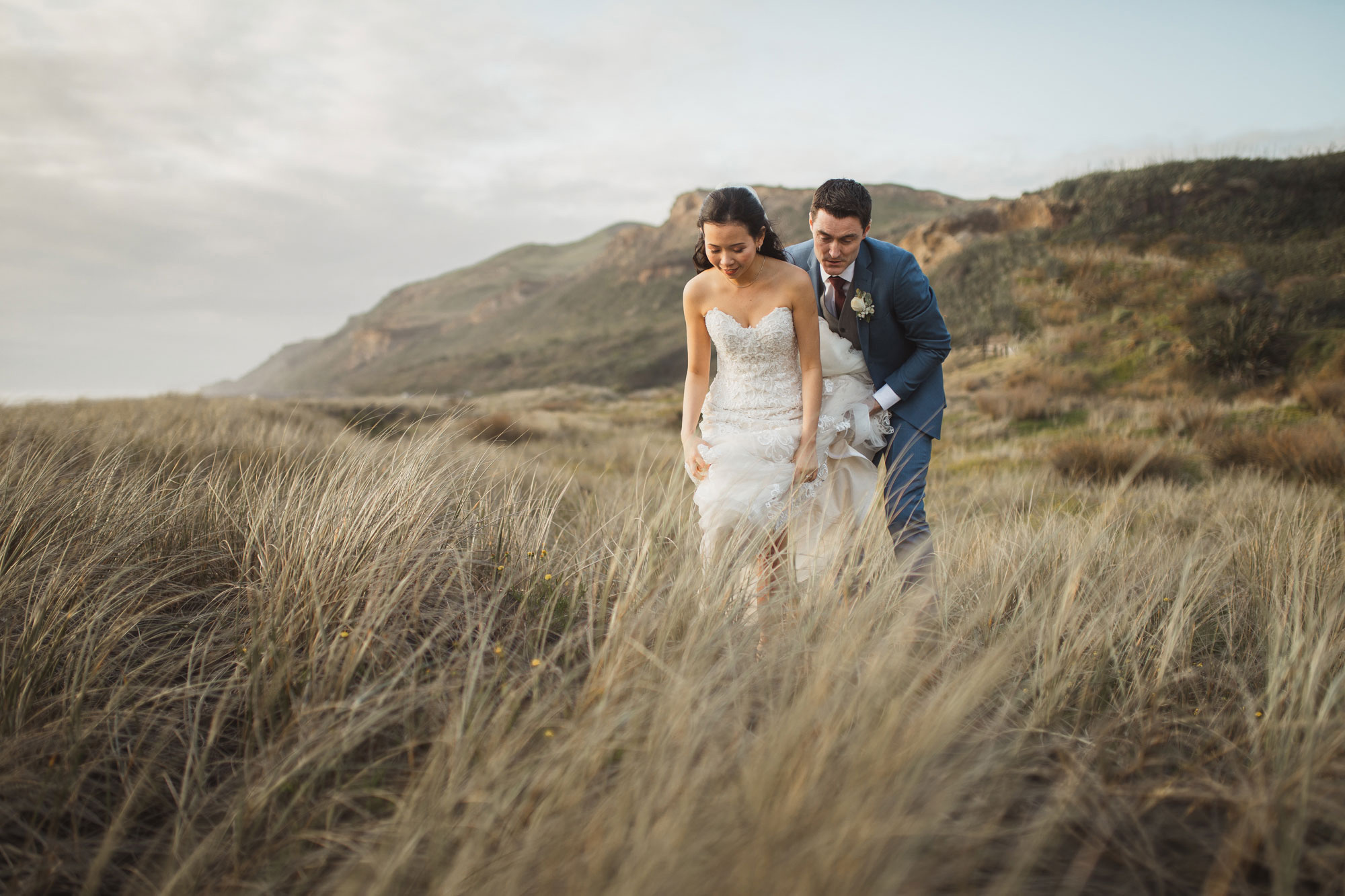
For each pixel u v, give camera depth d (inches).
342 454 127.5
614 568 89.0
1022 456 361.4
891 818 42.0
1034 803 59.1
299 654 73.7
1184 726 73.8
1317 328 605.9
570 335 4702.3
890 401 112.8
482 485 128.3
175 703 68.6
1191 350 617.0
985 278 1032.8
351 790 57.7
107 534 93.0
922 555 103.6
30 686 64.2
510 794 50.4
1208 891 49.6
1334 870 49.9
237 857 50.6
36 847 53.1
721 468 105.8
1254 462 291.7
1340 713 65.9
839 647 65.3
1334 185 1000.2
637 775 49.3
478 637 80.5
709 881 39.6
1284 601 93.8
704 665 65.9
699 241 111.5
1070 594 88.3
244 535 100.0
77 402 381.1
